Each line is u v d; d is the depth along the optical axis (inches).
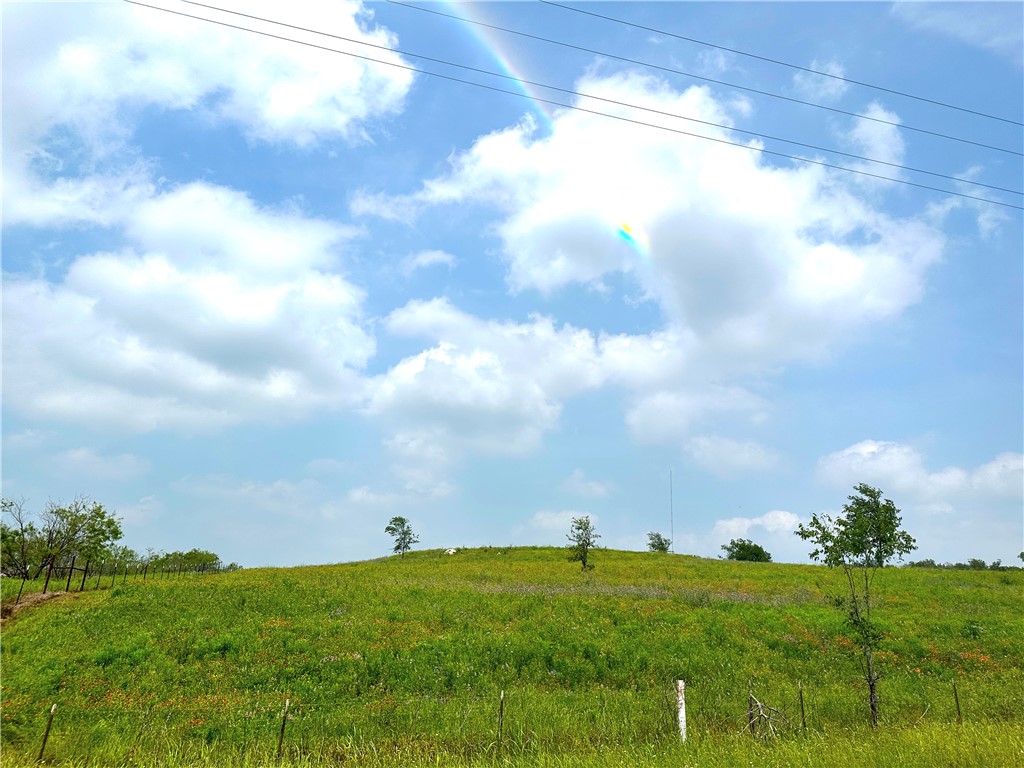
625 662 993.5
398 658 964.6
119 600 1300.4
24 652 927.7
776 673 958.4
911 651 1097.4
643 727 616.7
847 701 722.8
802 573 2161.7
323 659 945.5
